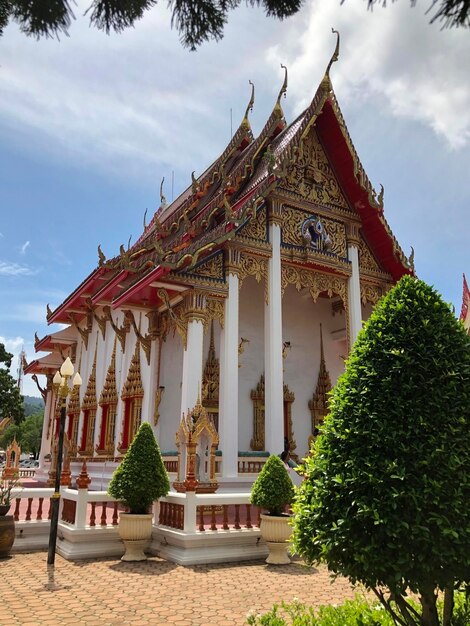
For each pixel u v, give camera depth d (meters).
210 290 14.09
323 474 4.45
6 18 3.32
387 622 4.52
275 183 15.34
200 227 16.11
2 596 6.72
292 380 19.52
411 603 5.02
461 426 4.11
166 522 9.51
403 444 4.10
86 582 7.45
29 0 3.21
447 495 3.91
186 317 13.85
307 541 4.39
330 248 16.73
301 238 16.17
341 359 20.81
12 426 72.06
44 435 27.80
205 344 17.30
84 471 9.61
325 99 16.50
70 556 9.04
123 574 7.94
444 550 3.79
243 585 7.31
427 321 4.55
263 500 8.88
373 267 17.95
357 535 4.02
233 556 8.91
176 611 6.09
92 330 22.09
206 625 5.61
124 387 17.28
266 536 8.78
